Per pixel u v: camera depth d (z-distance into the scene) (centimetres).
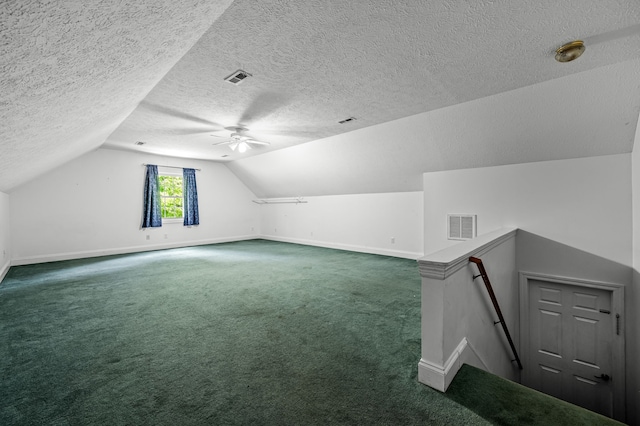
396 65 225
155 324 243
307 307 282
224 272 436
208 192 758
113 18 97
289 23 171
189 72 237
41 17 75
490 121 322
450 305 160
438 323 152
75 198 555
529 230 359
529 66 226
